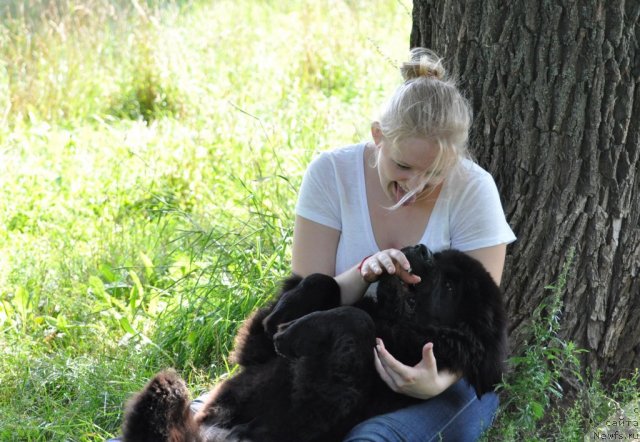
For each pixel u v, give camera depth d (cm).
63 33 1446
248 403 562
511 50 616
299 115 1193
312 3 1705
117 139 1198
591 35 596
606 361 652
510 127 629
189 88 1341
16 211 1022
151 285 864
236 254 837
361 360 529
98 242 939
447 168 538
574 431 579
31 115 1262
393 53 1463
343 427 543
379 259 539
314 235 602
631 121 612
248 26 1661
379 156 560
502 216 584
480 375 548
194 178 1072
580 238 629
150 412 501
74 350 749
